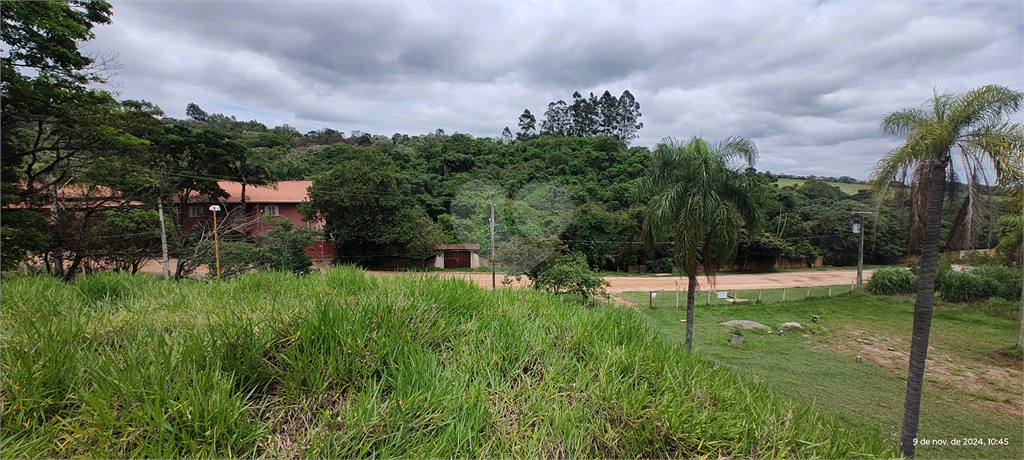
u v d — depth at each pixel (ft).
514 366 9.84
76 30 35.70
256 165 88.79
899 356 40.83
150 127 50.62
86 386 7.25
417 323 10.64
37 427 6.56
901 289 69.97
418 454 6.59
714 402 9.74
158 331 9.34
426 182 106.32
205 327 9.39
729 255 34.37
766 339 46.29
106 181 43.88
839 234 114.52
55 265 45.14
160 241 52.29
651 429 8.00
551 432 7.72
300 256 66.39
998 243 44.70
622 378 9.83
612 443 7.73
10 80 32.76
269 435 6.84
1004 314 54.95
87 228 45.65
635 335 13.29
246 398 7.46
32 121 36.88
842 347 43.80
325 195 81.30
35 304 11.68
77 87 38.58
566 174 110.22
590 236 93.15
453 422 7.36
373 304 10.81
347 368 8.34
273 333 9.03
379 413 7.23
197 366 7.75
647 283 84.48
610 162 123.65
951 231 22.45
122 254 46.57
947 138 19.94
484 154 132.26
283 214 97.30
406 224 84.28
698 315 57.88
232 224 56.34
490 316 12.12
